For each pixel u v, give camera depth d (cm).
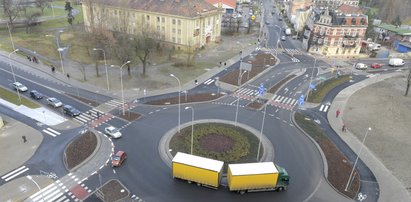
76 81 7681
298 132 5778
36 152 4909
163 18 10175
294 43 12156
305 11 13262
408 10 16750
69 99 6756
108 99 6844
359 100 7362
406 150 5447
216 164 4156
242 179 3956
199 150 4997
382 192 4409
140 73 8369
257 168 4100
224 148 5103
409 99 7500
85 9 11181
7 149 4962
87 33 10719
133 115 6166
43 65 8538
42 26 12394
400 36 12619
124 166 4644
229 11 15562
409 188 4519
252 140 5391
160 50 10012
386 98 7494
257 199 4091
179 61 9400
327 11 10438
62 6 16625
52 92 7050
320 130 5944
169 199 4044
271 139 5488
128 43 8631
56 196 4053
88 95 6994
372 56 10900
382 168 4938
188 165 4088
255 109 6619
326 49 10725
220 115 6294
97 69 7969
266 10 18625
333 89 7944
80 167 4591
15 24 12362
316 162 4906
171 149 5056
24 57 9006
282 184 4166
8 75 7794
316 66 9569
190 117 6162
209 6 10938
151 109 6450
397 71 9512
